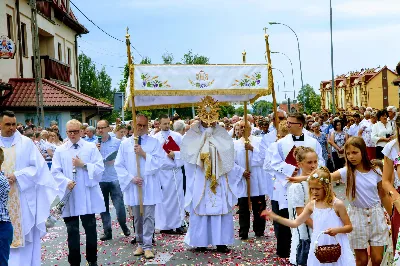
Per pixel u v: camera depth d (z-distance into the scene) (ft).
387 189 19.15
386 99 196.13
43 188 25.08
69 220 26.13
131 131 54.08
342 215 18.70
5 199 21.16
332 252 17.89
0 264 20.83
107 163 34.06
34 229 25.08
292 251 22.29
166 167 34.24
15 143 24.54
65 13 107.14
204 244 29.14
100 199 26.91
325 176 18.70
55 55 104.42
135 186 29.17
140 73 28.73
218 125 29.94
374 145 54.95
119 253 29.94
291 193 21.45
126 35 28.55
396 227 19.15
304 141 25.53
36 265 25.09
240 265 26.20
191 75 29.17
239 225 34.04
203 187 29.19
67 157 26.45
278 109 35.63
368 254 21.76
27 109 83.82
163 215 34.76
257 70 29.78
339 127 57.52
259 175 31.91
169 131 37.60
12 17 84.17
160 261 27.76
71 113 89.97
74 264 26.21
